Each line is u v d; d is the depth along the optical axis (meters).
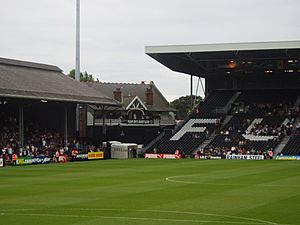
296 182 39.88
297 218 23.41
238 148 80.50
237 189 35.09
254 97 98.12
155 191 34.22
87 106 98.75
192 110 97.69
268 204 27.70
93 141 89.81
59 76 86.81
